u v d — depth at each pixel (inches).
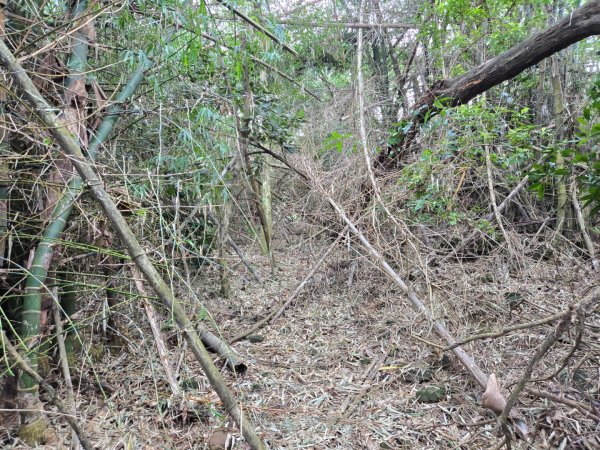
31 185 81.8
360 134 150.5
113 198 82.3
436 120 141.6
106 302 88.6
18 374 67.4
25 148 82.4
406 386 87.5
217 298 142.3
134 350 97.0
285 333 117.3
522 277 130.5
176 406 78.4
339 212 128.7
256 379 92.0
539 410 73.0
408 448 68.2
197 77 117.0
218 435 71.1
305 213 152.3
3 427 69.9
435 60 186.9
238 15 109.3
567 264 138.3
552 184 152.9
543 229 161.6
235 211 178.9
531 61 128.6
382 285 131.7
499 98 161.3
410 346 102.3
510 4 169.0
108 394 83.2
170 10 88.6
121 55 94.6
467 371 84.4
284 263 179.0
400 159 157.4
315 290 142.9
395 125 153.4
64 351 75.6
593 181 81.7
